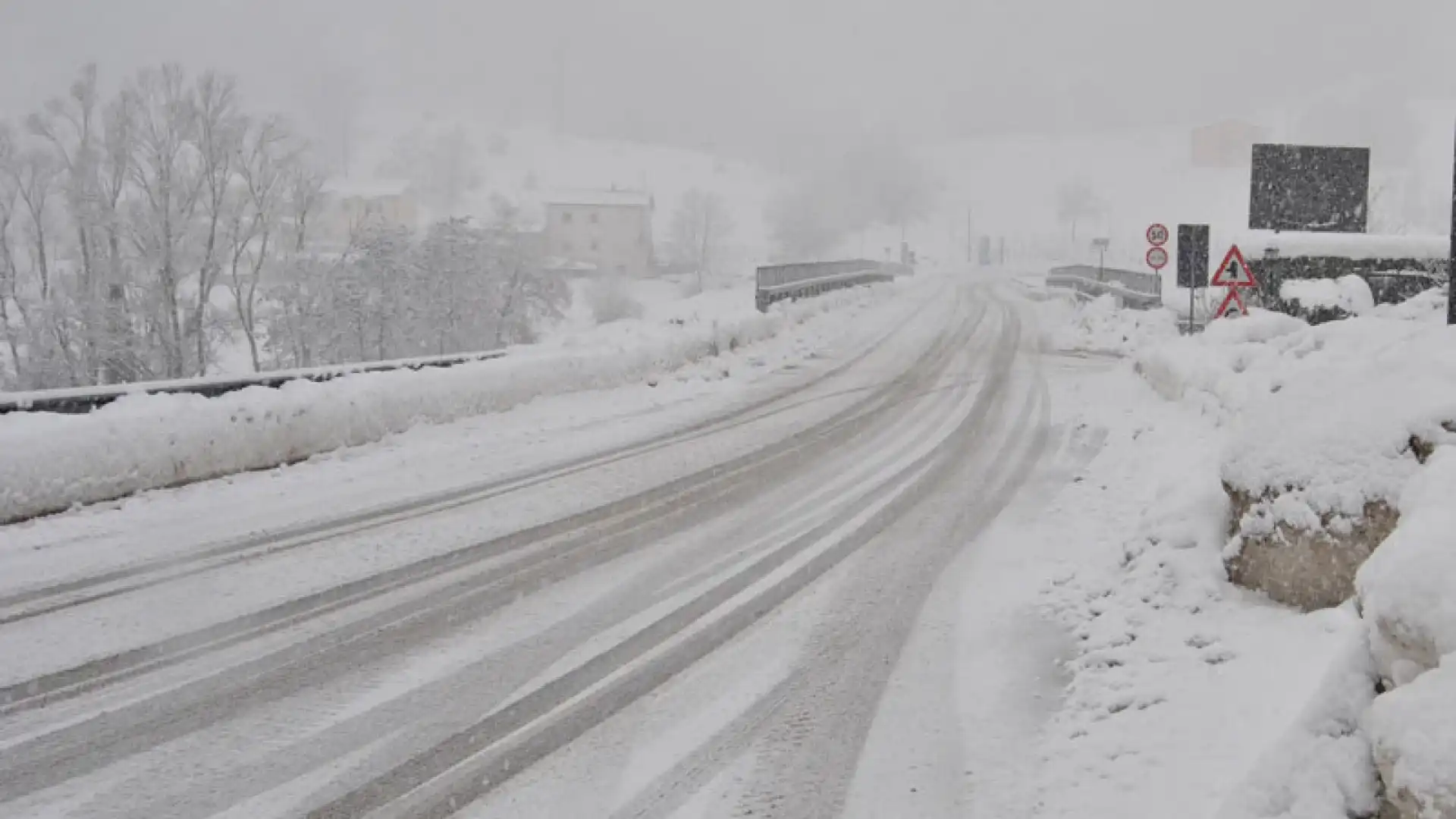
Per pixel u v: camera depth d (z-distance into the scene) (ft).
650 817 14.61
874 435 44.52
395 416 42.65
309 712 17.84
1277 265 77.41
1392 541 11.24
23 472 29.55
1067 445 41.50
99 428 31.89
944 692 18.85
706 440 43.42
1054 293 156.46
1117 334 83.56
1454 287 29.58
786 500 33.17
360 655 20.38
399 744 16.72
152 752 16.39
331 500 32.76
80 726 17.28
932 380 61.52
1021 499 33.06
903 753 16.55
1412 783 9.24
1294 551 20.08
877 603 23.62
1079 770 15.78
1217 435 34.88
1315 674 16.61
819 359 72.02
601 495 33.76
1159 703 17.51
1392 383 19.97
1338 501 19.24
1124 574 24.08
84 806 14.73
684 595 24.12
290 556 26.76
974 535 29.09
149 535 28.45
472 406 46.91
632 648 20.92
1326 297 70.69
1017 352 76.59
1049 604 23.12
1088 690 18.51
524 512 31.55
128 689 18.74
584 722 17.58
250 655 20.30
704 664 20.11
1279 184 86.89
